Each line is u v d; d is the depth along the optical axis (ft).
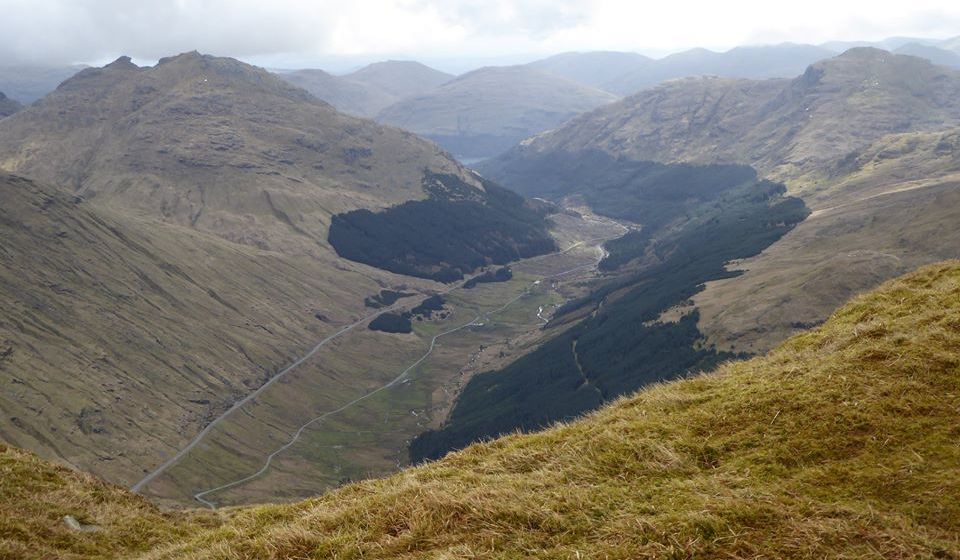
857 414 48.14
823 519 37.88
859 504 39.24
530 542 41.39
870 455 43.88
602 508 43.93
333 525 50.93
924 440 43.80
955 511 37.19
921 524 37.01
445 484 53.88
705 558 36.50
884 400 48.83
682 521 39.42
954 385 48.62
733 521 38.81
